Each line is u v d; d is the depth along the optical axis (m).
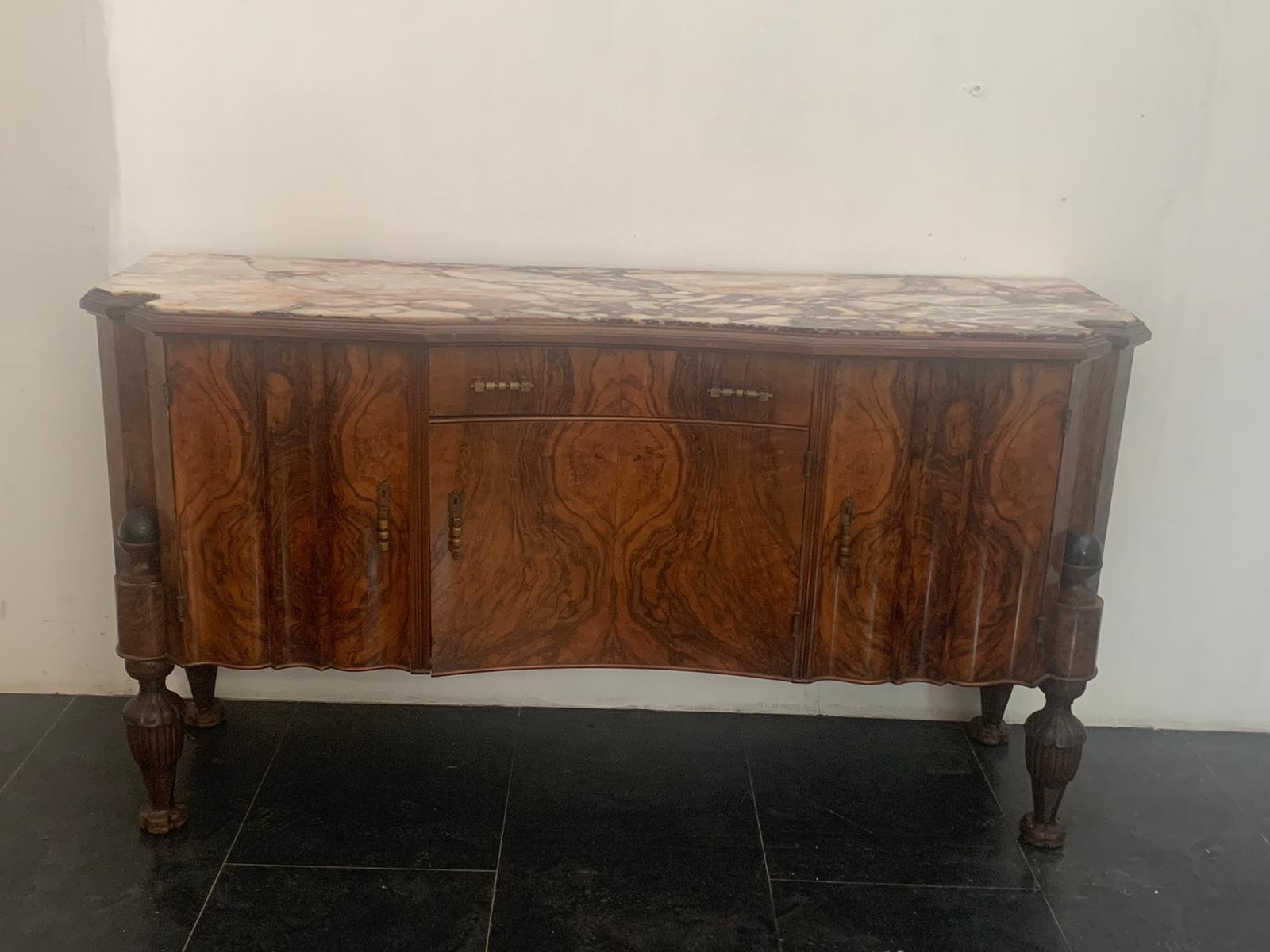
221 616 2.04
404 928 1.99
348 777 2.38
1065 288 2.31
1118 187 2.37
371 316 1.89
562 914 2.04
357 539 2.01
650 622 2.12
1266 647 2.61
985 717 2.57
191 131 2.32
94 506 2.50
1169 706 2.66
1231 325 2.43
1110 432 2.11
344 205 2.37
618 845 2.22
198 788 2.32
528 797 2.35
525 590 2.08
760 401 1.98
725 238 2.41
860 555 2.04
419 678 2.62
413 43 2.29
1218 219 2.38
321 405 1.95
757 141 2.35
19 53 2.26
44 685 2.60
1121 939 2.04
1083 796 2.42
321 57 2.29
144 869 2.10
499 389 1.96
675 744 2.54
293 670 2.61
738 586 2.08
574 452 2.02
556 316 1.94
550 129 2.34
